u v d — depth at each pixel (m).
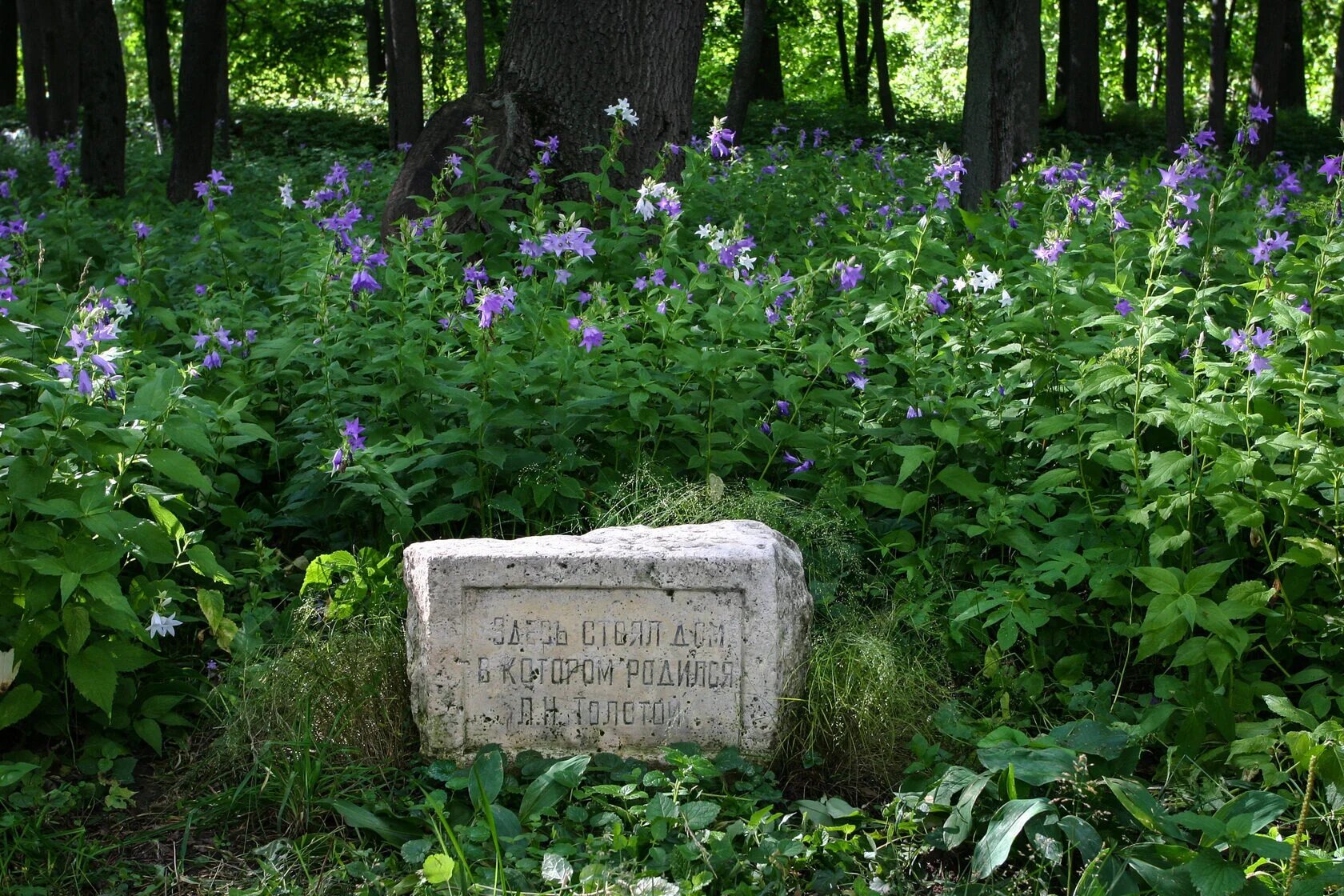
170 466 3.83
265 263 7.32
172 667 4.01
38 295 5.88
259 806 3.52
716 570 3.58
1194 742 3.72
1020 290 5.60
